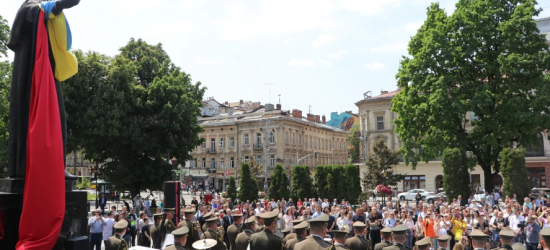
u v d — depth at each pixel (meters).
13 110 6.20
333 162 87.25
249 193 32.66
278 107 77.88
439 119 29.00
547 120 27.75
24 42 6.16
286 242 9.49
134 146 35.38
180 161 39.38
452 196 27.34
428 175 50.81
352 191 28.83
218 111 99.38
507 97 29.17
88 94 32.75
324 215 7.22
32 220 5.63
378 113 57.56
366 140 58.28
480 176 48.12
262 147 71.75
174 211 13.03
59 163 5.87
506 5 30.44
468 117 47.25
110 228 16.41
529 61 27.47
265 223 8.16
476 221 16.58
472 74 31.19
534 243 14.76
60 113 6.29
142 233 16.17
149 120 35.22
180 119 36.25
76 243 6.19
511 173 27.11
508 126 28.25
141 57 40.75
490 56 30.47
